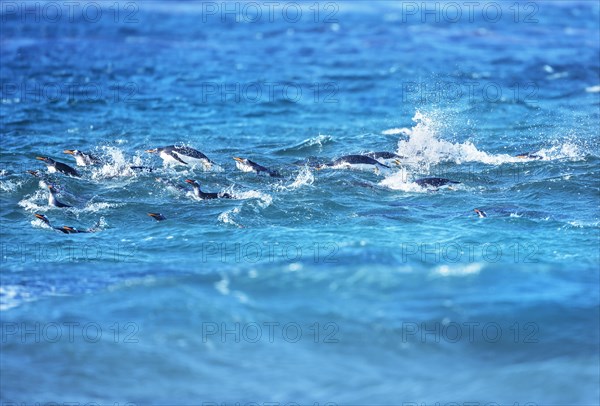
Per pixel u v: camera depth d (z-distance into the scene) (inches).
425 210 2161.7
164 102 3718.0
